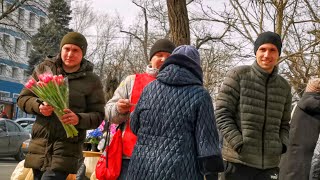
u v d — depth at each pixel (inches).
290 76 746.2
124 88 183.9
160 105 144.3
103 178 175.0
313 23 634.8
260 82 188.9
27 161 179.0
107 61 1839.3
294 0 594.2
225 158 188.5
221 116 187.0
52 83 168.1
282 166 228.2
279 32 559.2
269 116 187.2
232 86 189.0
